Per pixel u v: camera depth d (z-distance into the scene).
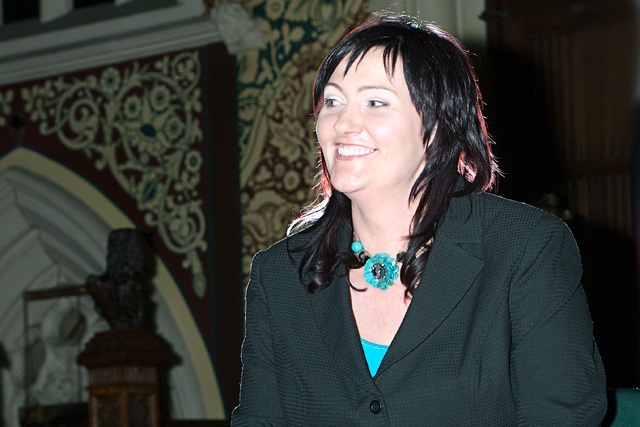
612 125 6.98
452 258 2.65
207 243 8.08
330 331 2.71
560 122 7.12
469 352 2.56
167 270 8.22
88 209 8.56
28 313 8.88
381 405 2.57
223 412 7.90
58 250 8.77
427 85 2.61
